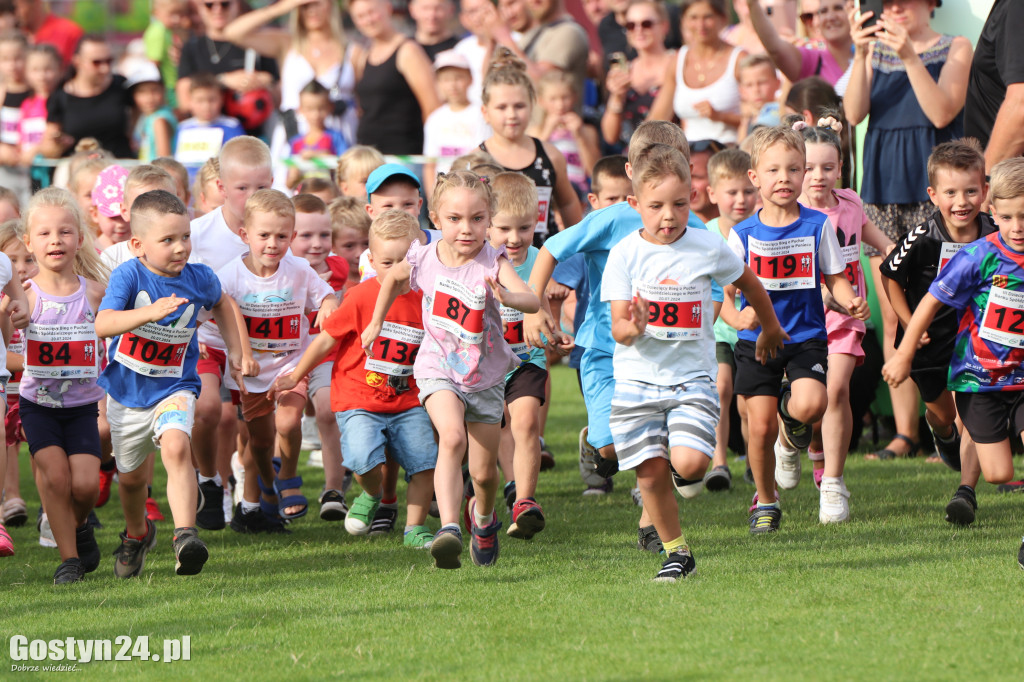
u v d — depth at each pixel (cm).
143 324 1792
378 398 2050
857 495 2327
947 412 2250
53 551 2177
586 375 2019
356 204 2620
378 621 1552
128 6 5988
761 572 1723
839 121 2552
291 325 2230
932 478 2475
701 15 3347
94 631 1572
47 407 1955
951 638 1384
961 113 2780
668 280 1733
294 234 2473
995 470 1925
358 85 3747
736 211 2441
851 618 1471
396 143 3725
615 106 3759
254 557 2030
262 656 1429
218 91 3950
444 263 1844
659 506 1706
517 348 2088
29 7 4822
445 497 1756
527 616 1541
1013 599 1528
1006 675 1270
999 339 1914
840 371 2141
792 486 2300
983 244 1920
